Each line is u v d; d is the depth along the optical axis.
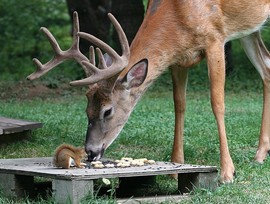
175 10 11.76
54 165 10.35
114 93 11.37
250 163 12.45
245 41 13.24
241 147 14.00
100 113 11.27
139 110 18.45
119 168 10.29
